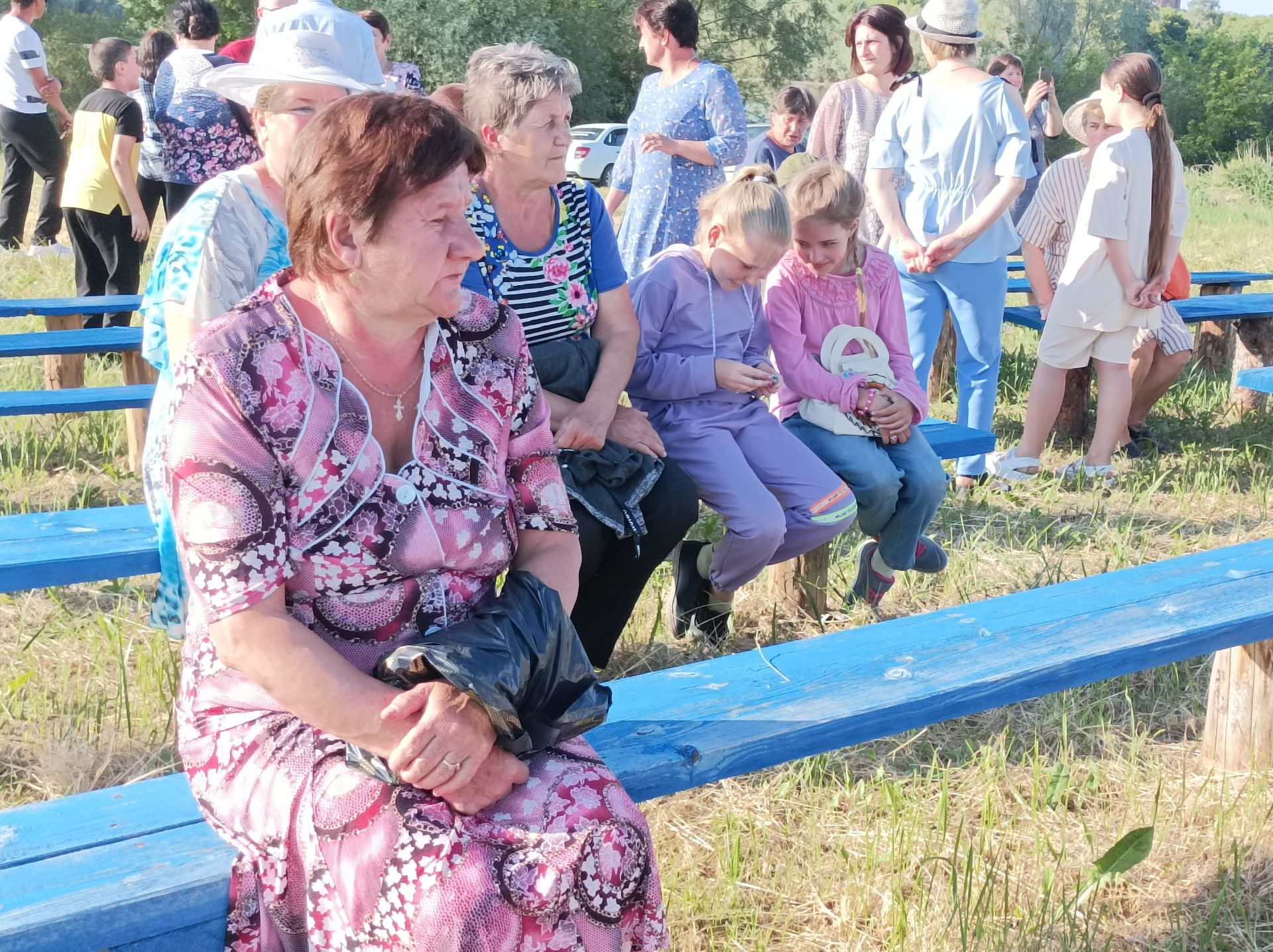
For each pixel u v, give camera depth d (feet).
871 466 12.09
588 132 74.59
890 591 14.03
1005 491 17.57
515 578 6.57
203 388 5.84
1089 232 17.12
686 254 11.69
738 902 8.66
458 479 6.43
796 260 12.49
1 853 6.10
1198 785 10.25
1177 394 22.97
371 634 6.28
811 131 20.86
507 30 93.97
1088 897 8.61
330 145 5.74
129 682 11.35
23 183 32.53
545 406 6.91
